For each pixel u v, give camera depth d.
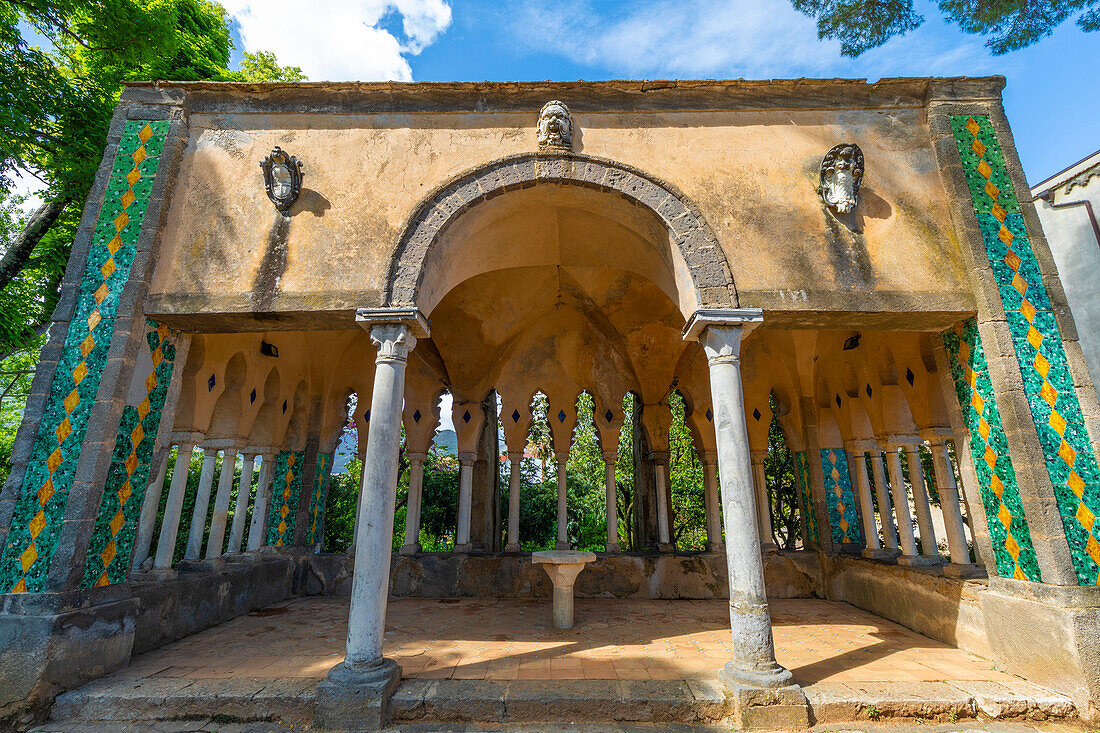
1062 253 9.94
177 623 5.84
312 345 9.59
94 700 4.11
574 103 5.92
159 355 5.38
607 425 9.69
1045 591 4.37
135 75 8.81
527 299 9.33
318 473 9.68
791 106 5.89
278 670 4.70
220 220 5.47
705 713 4.04
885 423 7.41
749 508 4.45
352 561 9.02
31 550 4.44
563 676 4.53
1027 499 4.59
